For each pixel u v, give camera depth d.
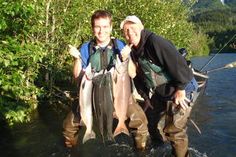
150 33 2.68
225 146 3.35
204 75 4.64
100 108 2.43
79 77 2.63
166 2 10.50
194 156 3.12
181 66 2.62
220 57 25.75
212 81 7.96
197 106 5.05
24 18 3.93
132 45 2.74
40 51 4.02
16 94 4.12
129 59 2.61
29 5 3.75
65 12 5.11
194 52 33.16
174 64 2.61
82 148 3.27
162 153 3.12
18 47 3.78
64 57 5.55
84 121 2.48
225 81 7.92
